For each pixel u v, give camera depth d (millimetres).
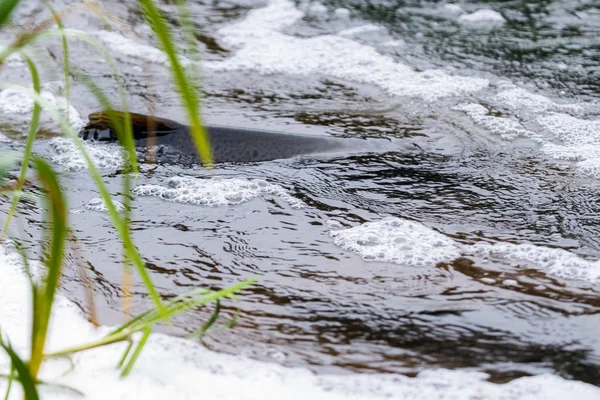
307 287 5656
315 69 10500
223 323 5141
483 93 9773
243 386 4465
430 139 8531
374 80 10164
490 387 4527
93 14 11758
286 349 4883
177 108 9156
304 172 7668
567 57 10867
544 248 6238
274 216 6777
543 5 12742
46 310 3596
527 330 5137
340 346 4941
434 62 10688
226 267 5918
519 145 8430
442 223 6684
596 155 8172
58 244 3445
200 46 11109
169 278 5715
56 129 8516
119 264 5871
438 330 5137
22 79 9789
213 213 6805
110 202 3346
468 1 12898
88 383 4273
